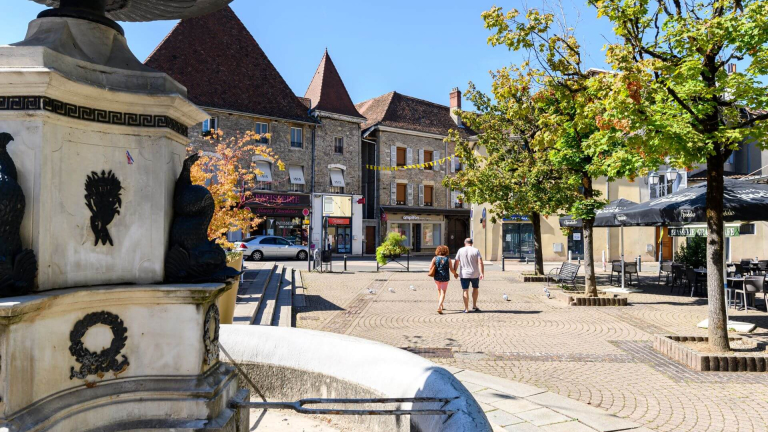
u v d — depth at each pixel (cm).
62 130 228
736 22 556
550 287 1551
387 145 3747
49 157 221
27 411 198
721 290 654
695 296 1321
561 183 1366
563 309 1099
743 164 2533
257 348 355
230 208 919
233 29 3269
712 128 646
